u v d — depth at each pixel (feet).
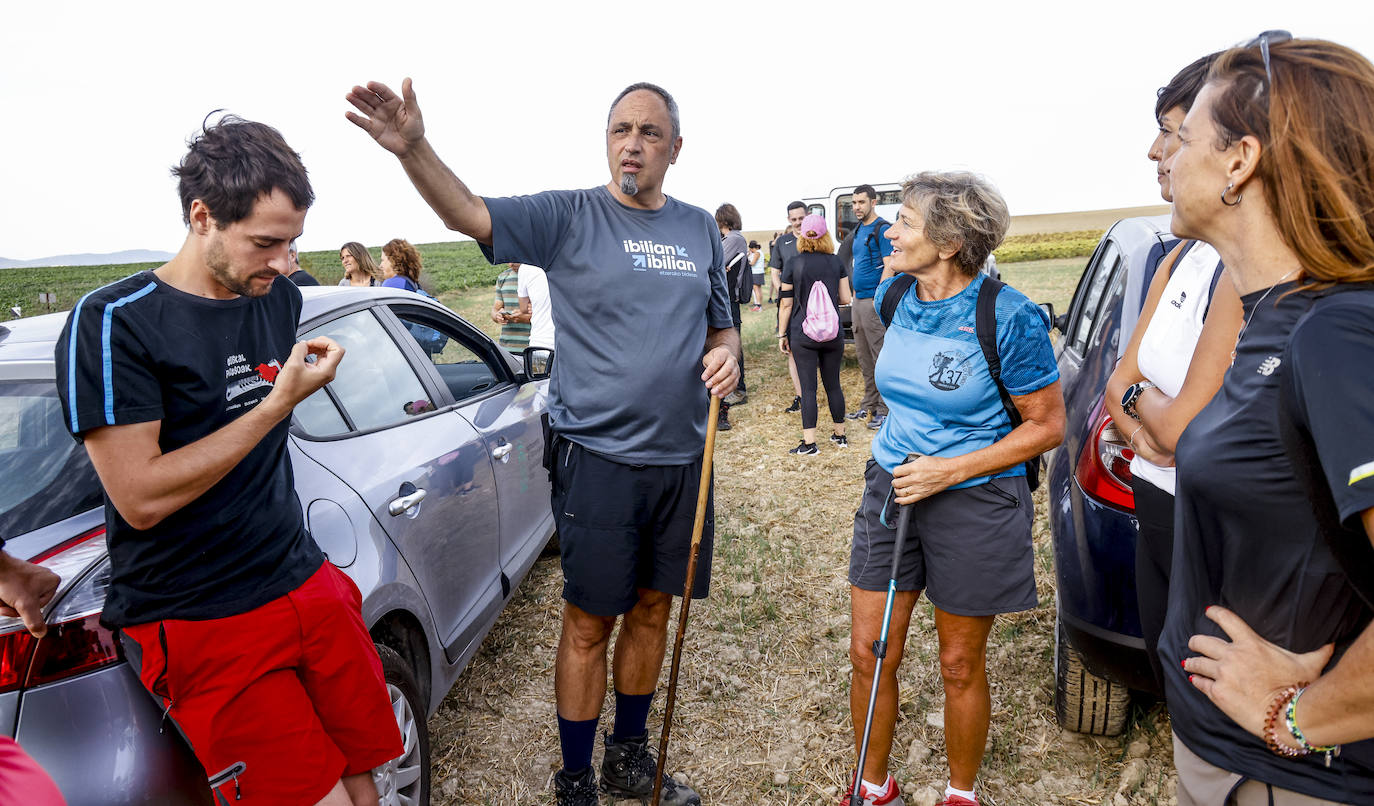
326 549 6.84
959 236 6.56
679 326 7.61
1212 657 3.68
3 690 4.70
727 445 21.18
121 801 4.84
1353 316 3.03
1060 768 8.55
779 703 10.03
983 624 7.25
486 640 11.72
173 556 4.99
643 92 7.48
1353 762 3.40
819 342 19.19
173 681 5.09
